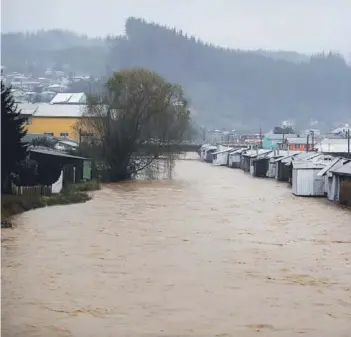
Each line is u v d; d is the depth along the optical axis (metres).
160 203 34.09
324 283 15.31
